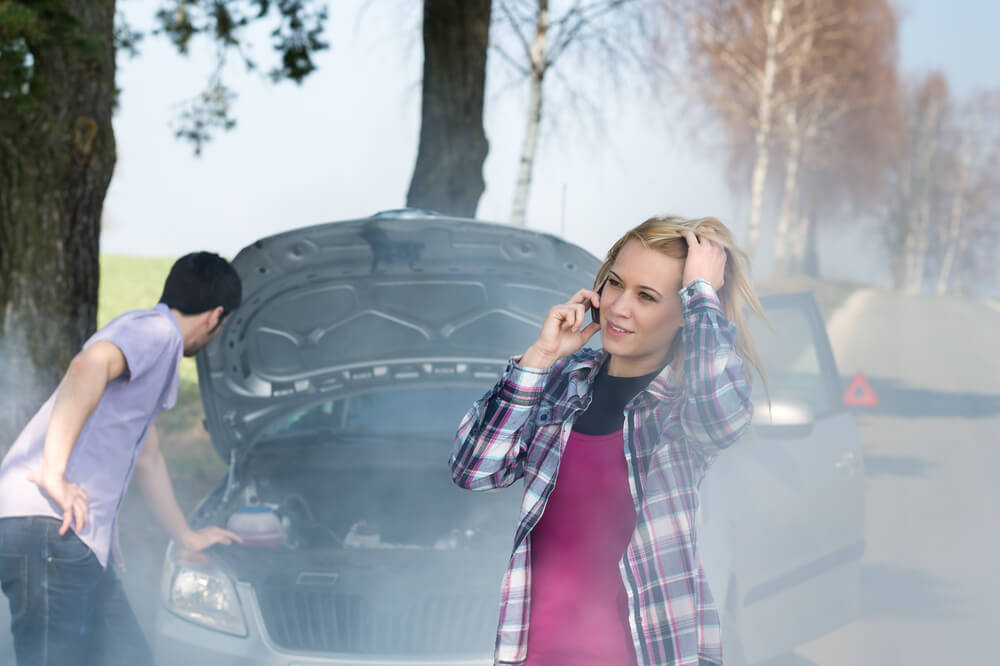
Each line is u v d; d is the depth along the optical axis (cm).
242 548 354
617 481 213
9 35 509
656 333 213
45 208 572
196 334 328
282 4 1071
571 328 214
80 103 578
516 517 410
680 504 210
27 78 534
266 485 425
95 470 303
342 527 396
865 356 2072
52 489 286
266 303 413
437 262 410
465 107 916
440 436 469
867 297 4281
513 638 216
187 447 869
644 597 207
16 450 306
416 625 312
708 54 3081
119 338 301
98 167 594
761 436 376
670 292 212
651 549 208
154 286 2841
